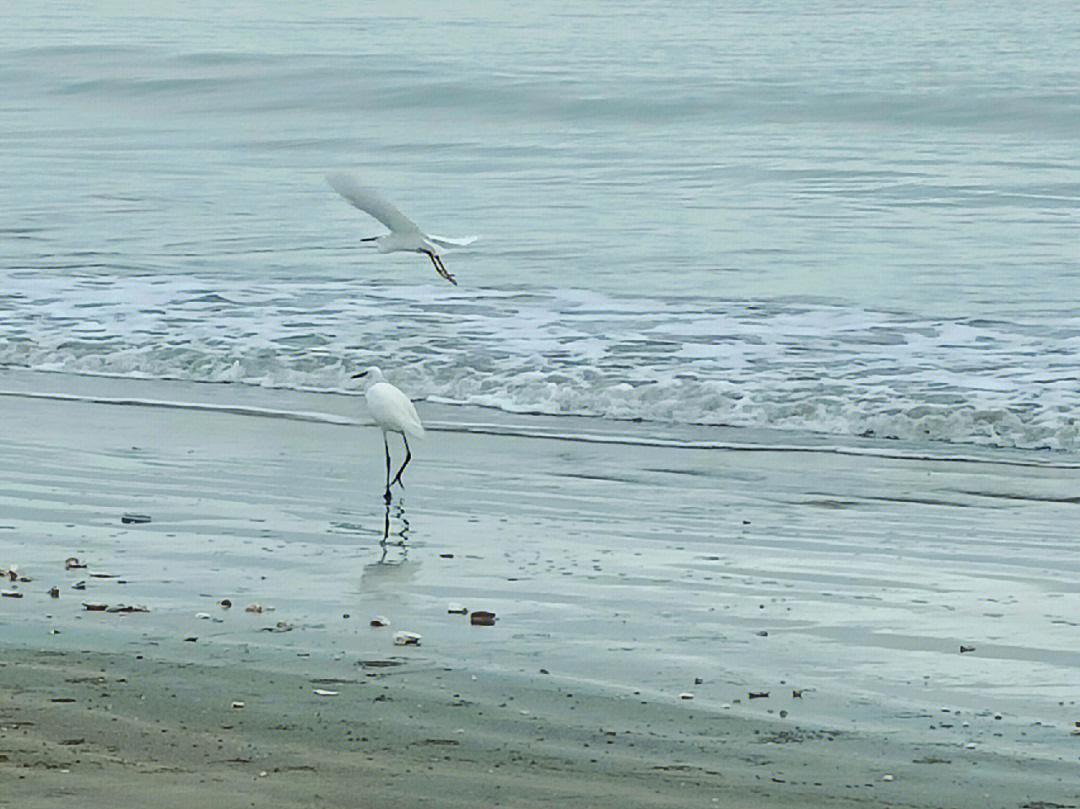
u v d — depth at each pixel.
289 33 71.44
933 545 11.50
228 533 11.55
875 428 15.66
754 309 20.81
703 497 13.01
